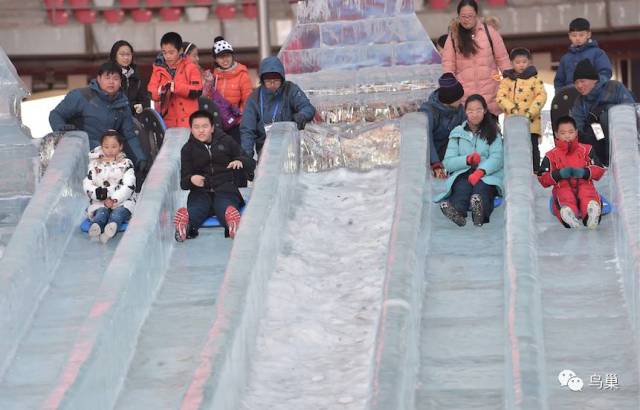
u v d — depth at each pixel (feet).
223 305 42.63
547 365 40.96
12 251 47.21
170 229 52.08
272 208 49.57
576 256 47.85
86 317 46.01
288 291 47.75
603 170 50.47
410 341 40.32
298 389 41.88
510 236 45.57
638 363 39.60
